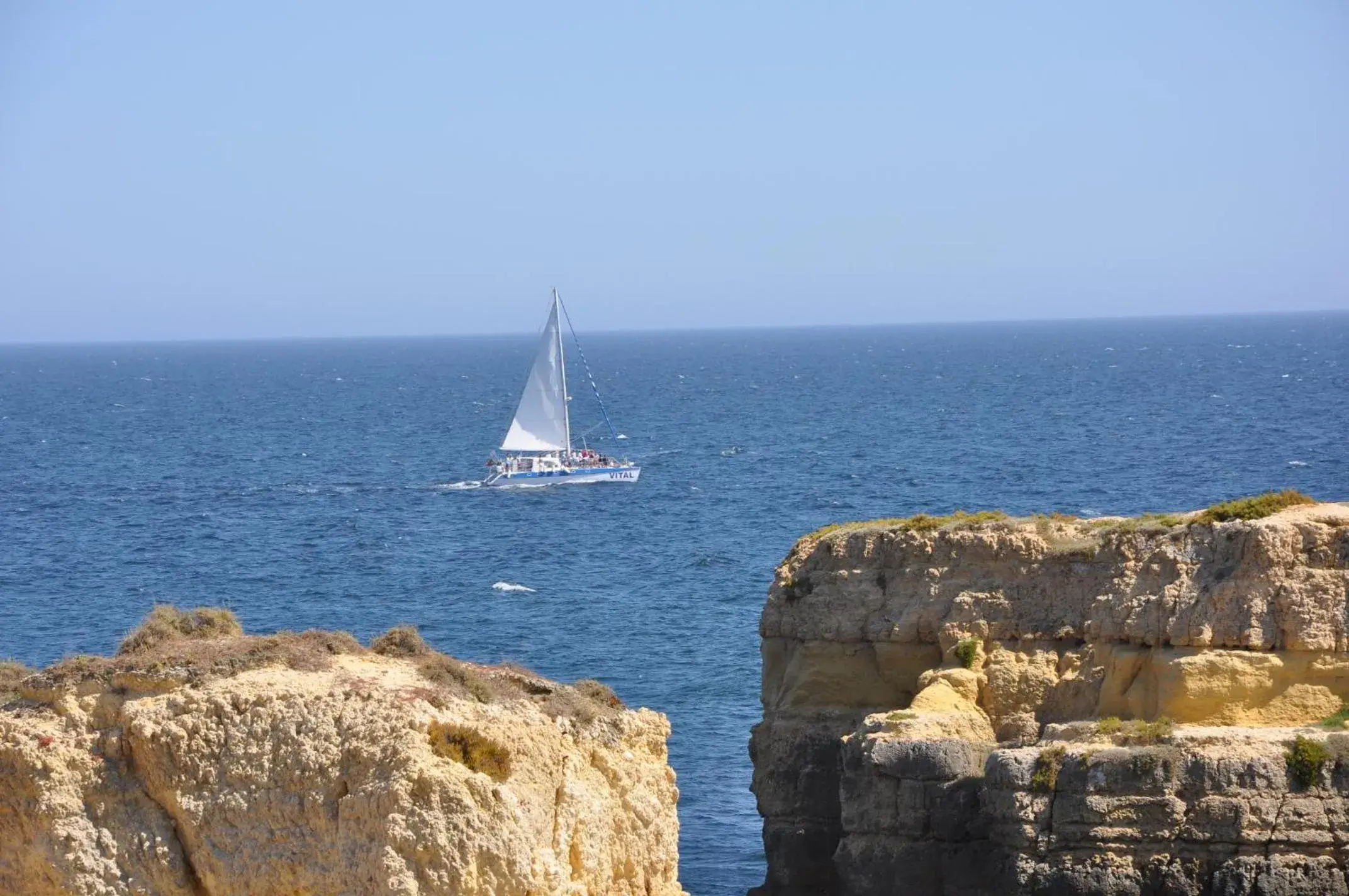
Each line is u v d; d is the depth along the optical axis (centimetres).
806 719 18438
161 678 10850
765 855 18775
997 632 17862
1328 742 14925
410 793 10200
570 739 11275
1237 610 16562
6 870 10650
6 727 10738
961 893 16025
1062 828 15175
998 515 19138
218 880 10431
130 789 10681
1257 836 14700
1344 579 16362
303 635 11650
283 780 10469
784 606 19075
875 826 16525
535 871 10381
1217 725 16150
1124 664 17025
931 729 16850
